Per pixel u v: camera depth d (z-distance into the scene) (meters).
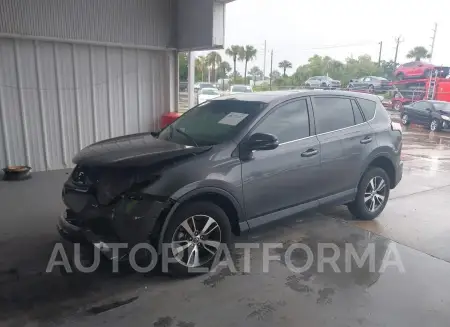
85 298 2.98
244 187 3.46
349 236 4.29
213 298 3.01
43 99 7.16
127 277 3.31
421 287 3.22
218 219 3.36
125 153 3.32
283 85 46.16
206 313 2.81
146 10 7.96
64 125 7.50
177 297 3.02
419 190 6.34
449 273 3.47
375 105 4.86
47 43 7.01
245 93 4.53
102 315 2.77
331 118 4.27
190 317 2.76
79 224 3.23
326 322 2.72
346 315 2.81
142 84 8.40
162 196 2.99
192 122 4.10
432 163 8.75
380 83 24.86
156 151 3.32
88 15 7.23
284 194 3.80
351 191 4.50
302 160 3.87
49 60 7.10
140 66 8.28
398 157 4.98
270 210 3.74
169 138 3.95
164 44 8.36
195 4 7.87
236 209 3.46
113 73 7.93
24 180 6.52
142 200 2.95
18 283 3.18
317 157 4.00
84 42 7.30
